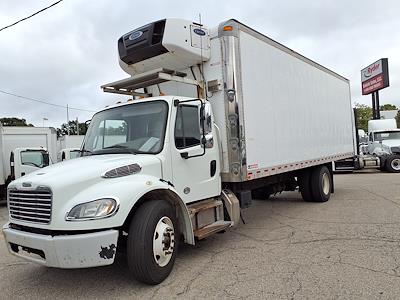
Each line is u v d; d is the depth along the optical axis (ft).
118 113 19.24
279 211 30.86
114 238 13.52
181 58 20.85
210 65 21.49
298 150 28.68
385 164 65.41
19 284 16.30
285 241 21.01
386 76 87.61
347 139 42.16
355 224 24.35
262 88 23.66
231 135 20.83
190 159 18.43
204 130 18.33
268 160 23.91
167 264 15.67
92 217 13.30
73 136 79.20
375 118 93.86
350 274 15.28
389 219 25.39
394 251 18.10
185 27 20.45
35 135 61.36
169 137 17.34
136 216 14.92
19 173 49.88
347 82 42.91
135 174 15.46
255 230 24.16
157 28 20.59
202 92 21.57
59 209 13.52
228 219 21.02
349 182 51.39
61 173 14.53
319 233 22.48
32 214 14.34
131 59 22.06
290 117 27.55
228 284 14.85
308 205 33.19
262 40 24.06
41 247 13.51
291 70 28.17
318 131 33.19
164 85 23.24
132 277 16.25
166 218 15.76
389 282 14.24
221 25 21.16
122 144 18.37
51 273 17.56
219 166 20.76
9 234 14.87
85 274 17.06
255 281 15.02
